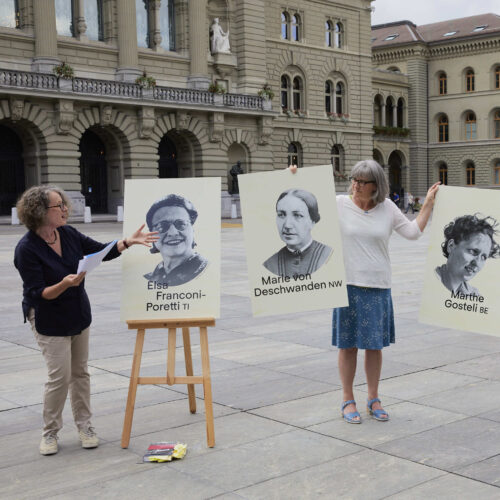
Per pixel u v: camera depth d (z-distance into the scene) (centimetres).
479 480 446
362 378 693
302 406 605
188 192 545
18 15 3634
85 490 439
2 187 3750
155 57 4134
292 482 446
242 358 780
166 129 4116
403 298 1208
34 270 489
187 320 525
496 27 6744
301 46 4950
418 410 591
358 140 5441
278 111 4788
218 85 4262
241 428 551
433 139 7062
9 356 805
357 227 555
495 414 577
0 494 434
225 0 4459
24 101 3519
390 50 7019
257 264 539
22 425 567
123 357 790
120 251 524
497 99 6656
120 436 538
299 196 543
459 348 822
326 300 543
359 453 495
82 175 4062
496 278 544
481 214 548
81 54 3828
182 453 492
